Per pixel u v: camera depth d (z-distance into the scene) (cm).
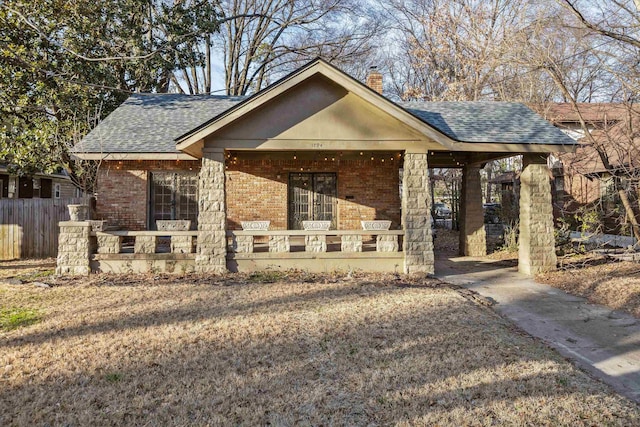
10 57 1348
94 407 383
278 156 1348
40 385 428
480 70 2342
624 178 1115
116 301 768
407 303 746
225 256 1027
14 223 1390
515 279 1017
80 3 1508
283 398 399
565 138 1046
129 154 1171
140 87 1797
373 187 1472
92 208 1396
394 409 378
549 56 1378
